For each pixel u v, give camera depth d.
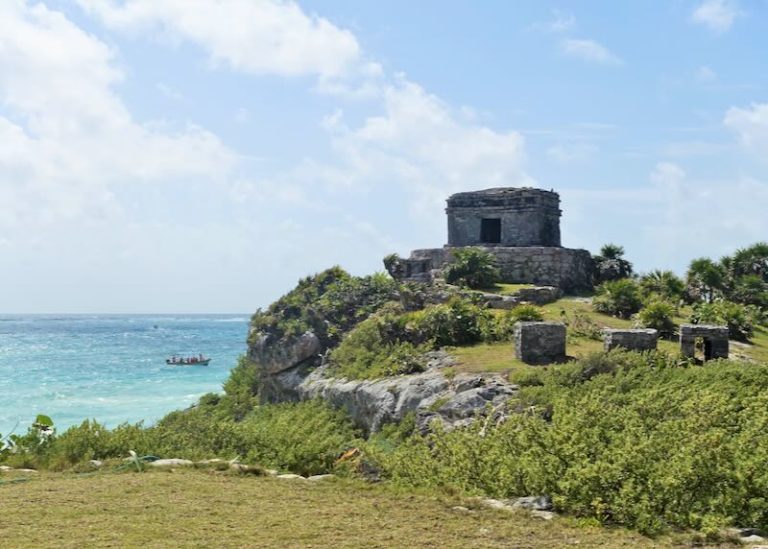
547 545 10.84
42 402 57.59
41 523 11.62
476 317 38.53
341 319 45.44
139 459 17.11
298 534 11.12
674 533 11.67
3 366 89.38
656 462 13.41
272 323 45.59
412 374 33.12
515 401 25.44
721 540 11.29
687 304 50.72
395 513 12.57
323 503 13.23
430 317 37.97
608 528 11.97
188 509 12.57
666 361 28.98
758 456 12.95
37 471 16.69
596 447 14.36
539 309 41.16
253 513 12.38
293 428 21.44
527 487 14.22
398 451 19.56
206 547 10.44
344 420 34.28
